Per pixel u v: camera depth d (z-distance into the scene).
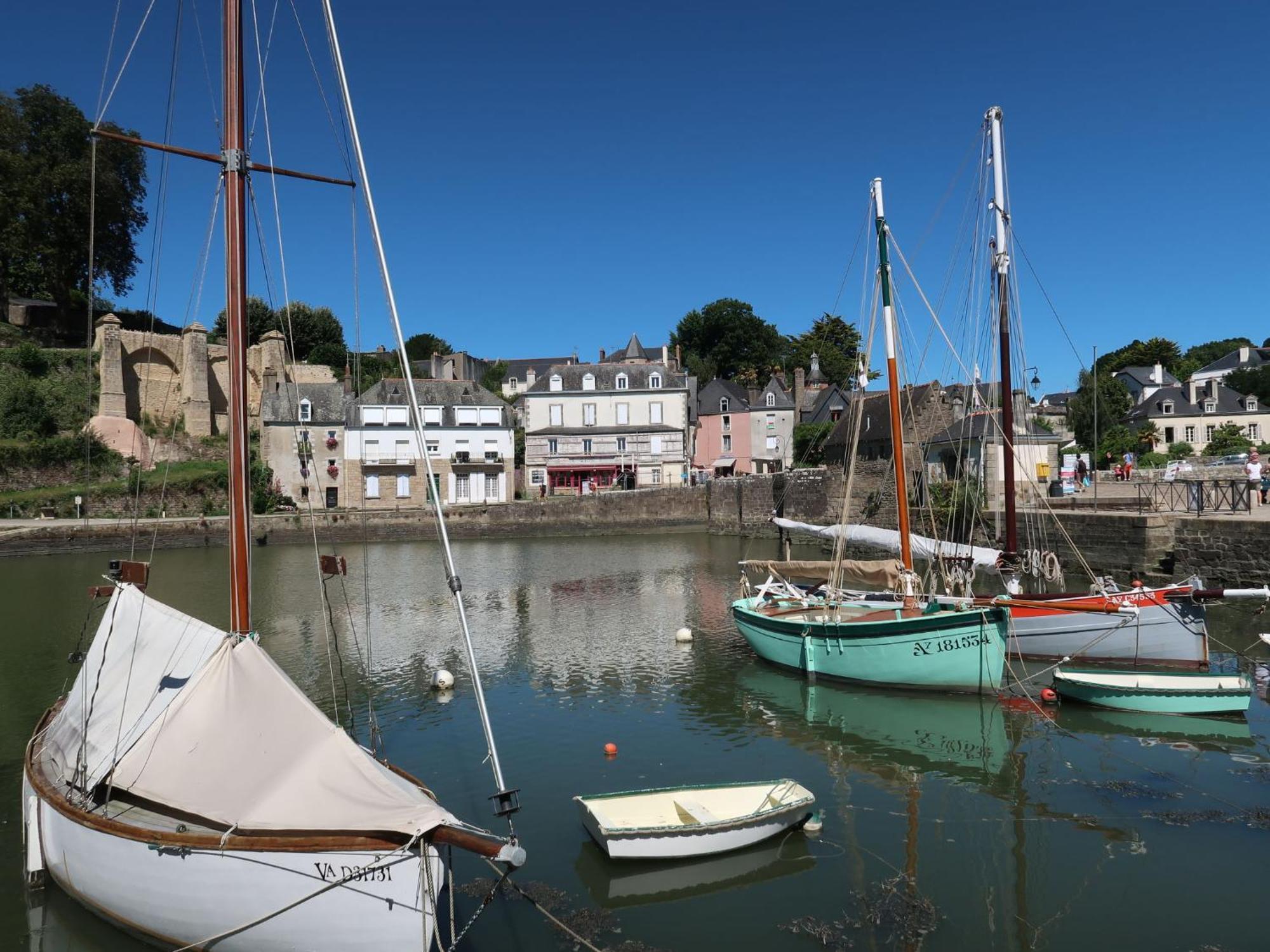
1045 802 9.95
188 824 6.57
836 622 15.38
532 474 61.69
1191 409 61.09
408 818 5.96
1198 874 8.18
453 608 24.73
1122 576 24.84
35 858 7.73
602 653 18.53
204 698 7.29
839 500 42.09
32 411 50.38
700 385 84.50
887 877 8.18
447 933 7.27
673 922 7.38
